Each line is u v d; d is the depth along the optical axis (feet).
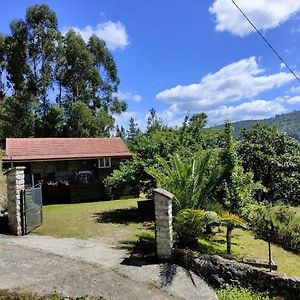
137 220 43.52
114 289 22.16
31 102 131.54
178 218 29.94
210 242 33.99
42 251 28.07
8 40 141.08
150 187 48.11
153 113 136.77
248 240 36.88
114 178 50.85
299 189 61.82
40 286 20.74
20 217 34.32
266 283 25.81
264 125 70.44
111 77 159.74
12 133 126.21
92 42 155.43
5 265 23.48
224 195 34.35
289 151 69.67
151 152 48.42
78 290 21.11
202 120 52.08
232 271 26.35
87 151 74.13
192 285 24.89
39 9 140.67
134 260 27.73
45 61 143.54
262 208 39.04
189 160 36.40
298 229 37.99
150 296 22.16
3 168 70.28
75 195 64.28
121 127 159.43
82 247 30.53
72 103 138.21
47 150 70.85
